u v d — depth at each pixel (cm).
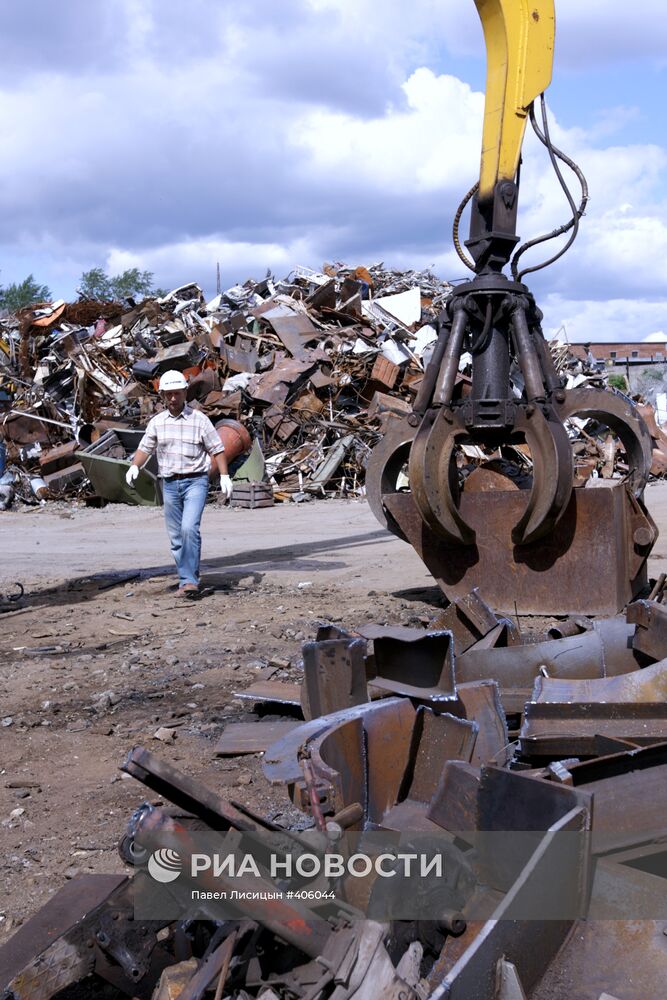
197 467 916
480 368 769
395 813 354
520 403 747
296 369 2331
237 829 246
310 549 1262
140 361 2448
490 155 784
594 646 504
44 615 863
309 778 289
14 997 241
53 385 2497
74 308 2966
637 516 739
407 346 2725
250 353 2486
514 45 776
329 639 484
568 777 314
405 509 789
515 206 786
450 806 296
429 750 375
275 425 2262
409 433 815
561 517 740
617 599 728
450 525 746
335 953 222
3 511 2014
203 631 765
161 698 579
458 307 766
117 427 2220
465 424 758
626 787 302
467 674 502
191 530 913
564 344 3002
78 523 1739
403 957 223
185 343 2472
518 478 829
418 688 444
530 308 772
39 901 335
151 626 796
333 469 2159
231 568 1104
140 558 1230
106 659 686
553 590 746
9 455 2277
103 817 406
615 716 392
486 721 421
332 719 351
